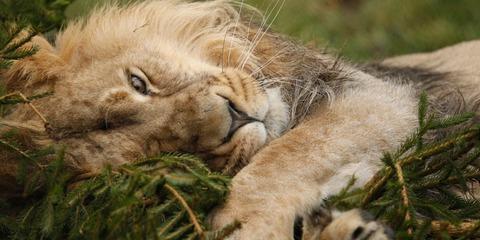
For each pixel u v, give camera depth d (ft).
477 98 31.55
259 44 30.40
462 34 49.29
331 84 29.81
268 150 24.95
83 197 22.57
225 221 22.50
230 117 25.29
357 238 21.74
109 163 23.56
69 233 22.58
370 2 53.16
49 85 26.81
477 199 26.11
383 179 22.90
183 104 25.35
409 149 25.86
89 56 27.63
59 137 25.49
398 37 50.52
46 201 22.88
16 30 25.00
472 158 23.91
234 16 32.32
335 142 25.54
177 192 21.88
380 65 35.45
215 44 30.19
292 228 22.72
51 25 29.53
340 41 49.57
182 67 27.12
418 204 22.82
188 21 31.01
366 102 27.43
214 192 22.57
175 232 21.44
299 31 42.52
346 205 22.95
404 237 21.57
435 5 51.88
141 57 27.40
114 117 25.66
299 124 27.40
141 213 21.15
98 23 29.96
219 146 25.17
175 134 25.18
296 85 29.63
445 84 32.83
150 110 25.57
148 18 30.53
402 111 27.53
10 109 26.32
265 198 23.07
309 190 23.63
